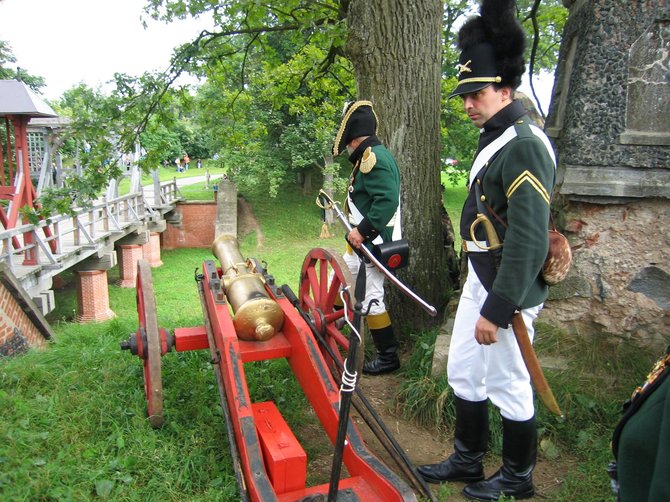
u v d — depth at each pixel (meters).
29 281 9.72
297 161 21.80
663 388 1.38
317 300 3.72
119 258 17.78
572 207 3.70
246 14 7.07
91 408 3.37
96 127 6.83
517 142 2.38
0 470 2.73
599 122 3.52
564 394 3.36
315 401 2.85
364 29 4.45
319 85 9.43
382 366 4.19
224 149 22.70
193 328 3.49
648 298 3.61
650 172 3.48
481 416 2.85
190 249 23.45
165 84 7.03
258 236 22.17
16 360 4.19
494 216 2.53
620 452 1.45
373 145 3.72
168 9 6.62
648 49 3.43
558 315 3.77
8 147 10.64
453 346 2.84
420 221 4.59
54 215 11.15
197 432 3.20
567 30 4.03
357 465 2.47
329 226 22.67
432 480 2.90
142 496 2.69
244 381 2.75
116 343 4.53
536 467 3.06
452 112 13.71
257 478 2.31
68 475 2.74
